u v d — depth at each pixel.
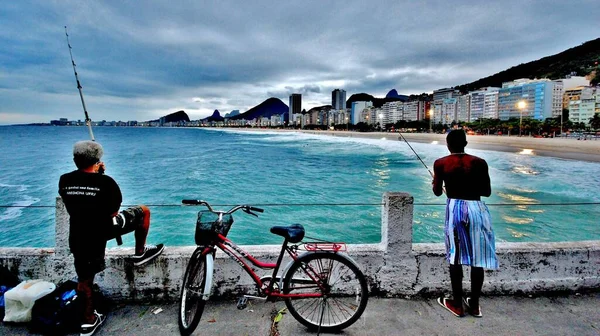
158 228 12.30
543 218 13.54
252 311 2.99
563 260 3.31
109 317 2.91
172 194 19.00
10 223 12.93
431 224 12.55
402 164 36.28
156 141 92.38
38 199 17.34
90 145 2.57
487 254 2.73
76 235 2.52
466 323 2.83
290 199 18.11
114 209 2.62
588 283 3.34
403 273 3.23
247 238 11.43
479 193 2.80
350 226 12.62
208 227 2.59
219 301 3.15
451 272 2.93
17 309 2.73
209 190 20.36
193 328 2.53
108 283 3.12
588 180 23.38
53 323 2.62
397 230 3.19
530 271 3.31
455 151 2.93
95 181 2.54
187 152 53.06
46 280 3.10
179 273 3.14
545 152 40.91
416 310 3.04
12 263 3.09
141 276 3.12
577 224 12.73
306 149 61.25
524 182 22.75
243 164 35.94
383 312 2.99
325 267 2.78
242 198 18.23
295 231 2.65
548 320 2.89
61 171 27.72
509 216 13.85
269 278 2.80
